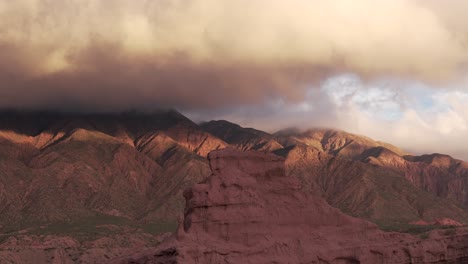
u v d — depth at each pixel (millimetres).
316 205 99188
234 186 92938
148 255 89625
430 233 122438
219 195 91375
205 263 85062
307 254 91500
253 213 91875
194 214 91000
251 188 94188
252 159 97500
